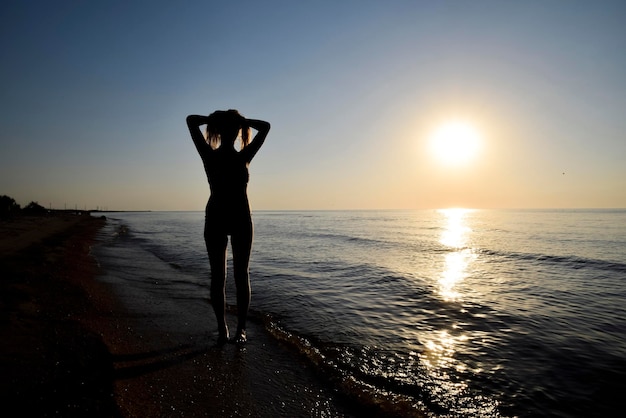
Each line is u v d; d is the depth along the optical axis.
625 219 72.31
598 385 3.12
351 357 3.57
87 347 2.89
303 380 2.89
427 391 2.93
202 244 16.36
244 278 3.51
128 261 9.94
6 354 2.56
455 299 6.39
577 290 7.53
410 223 59.72
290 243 18.98
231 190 3.30
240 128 3.45
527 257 14.46
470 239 25.77
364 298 6.29
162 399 2.30
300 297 6.20
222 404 2.37
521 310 5.72
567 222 60.47
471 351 3.88
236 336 3.61
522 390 3.01
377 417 2.43
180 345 3.39
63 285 5.30
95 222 43.53
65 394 2.10
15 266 6.40
